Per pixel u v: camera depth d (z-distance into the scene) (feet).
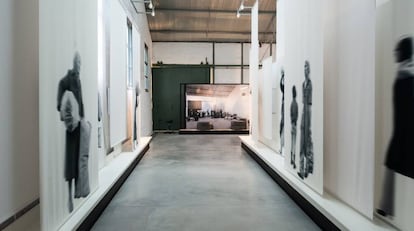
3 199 6.23
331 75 9.77
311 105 10.43
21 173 7.02
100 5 13.62
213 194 12.57
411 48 6.54
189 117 37.11
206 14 33.17
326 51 10.12
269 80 19.39
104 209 10.74
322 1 9.59
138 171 16.88
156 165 18.52
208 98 37.24
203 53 39.50
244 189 13.33
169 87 39.17
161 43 39.06
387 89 7.41
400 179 6.92
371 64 7.45
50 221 6.89
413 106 6.45
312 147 10.36
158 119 39.19
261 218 9.93
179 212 10.46
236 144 28.02
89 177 9.72
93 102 10.14
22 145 7.07
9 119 6.50
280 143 17.40
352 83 8.41
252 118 22.80
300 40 11.46
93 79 10.11
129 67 21.29
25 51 7.25
